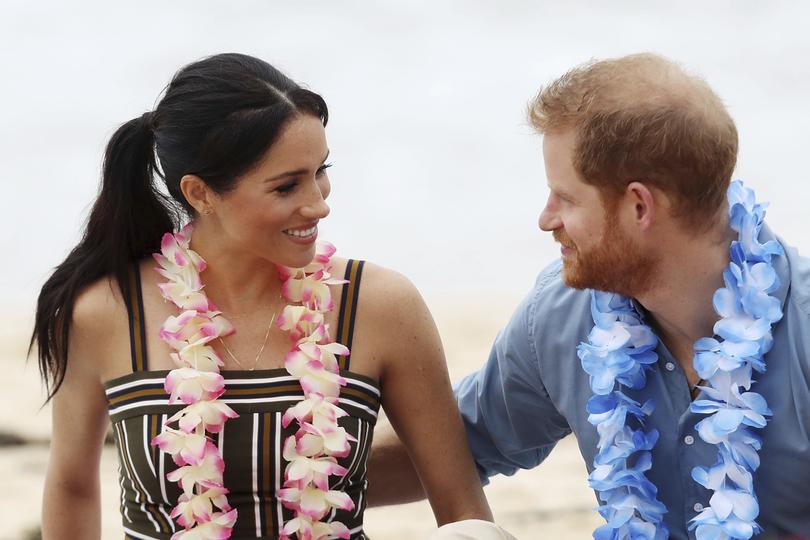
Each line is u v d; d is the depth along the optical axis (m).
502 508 13.51
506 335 8.44
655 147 6.92
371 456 8.86
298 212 7.47
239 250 7.87
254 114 7.32
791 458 7.39
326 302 7.95
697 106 6.96
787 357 7.34
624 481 7.59
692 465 7.65
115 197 8.00
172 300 7.90
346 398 7.87
